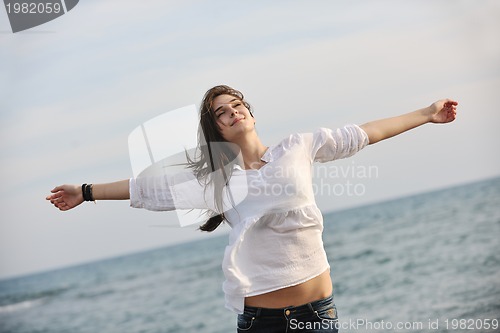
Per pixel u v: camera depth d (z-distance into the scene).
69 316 26.44
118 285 25.84
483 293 16.09
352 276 20.30
